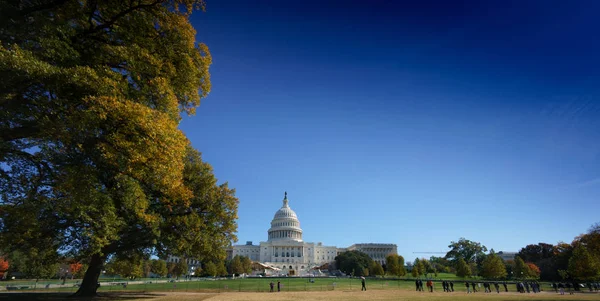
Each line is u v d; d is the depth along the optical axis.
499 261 108.44
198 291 57.34
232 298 41.84
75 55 18.55
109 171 23.95
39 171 22.92
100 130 19.64
